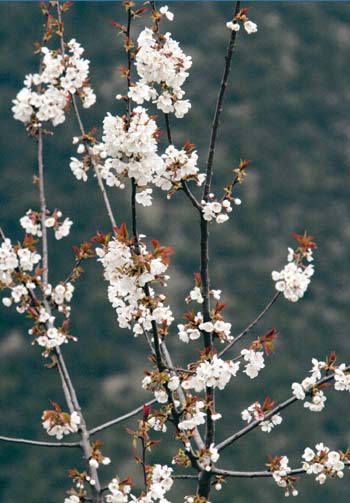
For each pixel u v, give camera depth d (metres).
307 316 30.75
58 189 32.19
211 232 32.44
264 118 37.22
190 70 37.50
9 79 35.38
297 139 37.19
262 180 35.47
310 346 29.84
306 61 39.38
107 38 35.16
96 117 32.91
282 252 33.12
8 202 32.28
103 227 31.12
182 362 25.95
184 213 31.64
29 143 33.69
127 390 27.25
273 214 34.47
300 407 27.05
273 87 38.28
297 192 35.53
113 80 33.56
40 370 27.91
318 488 24.98
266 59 38.91
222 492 24.81
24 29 36.25
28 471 25.48
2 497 25.05
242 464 25.61
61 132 32.91
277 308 30.77
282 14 40.50
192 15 38.84
